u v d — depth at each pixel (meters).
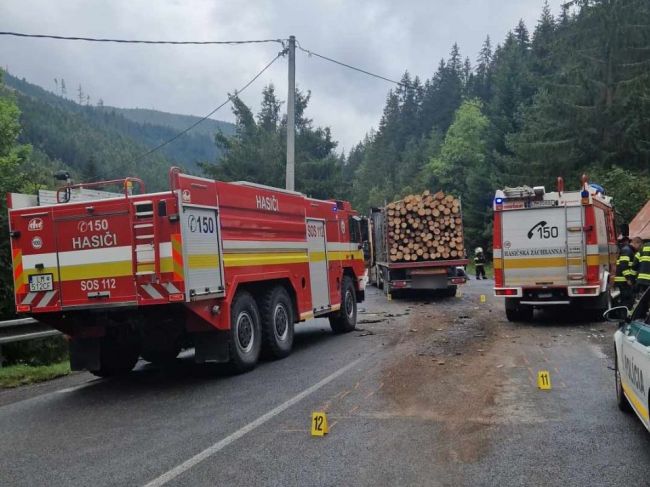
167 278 7.86
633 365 5.55
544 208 13.65
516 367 8.84
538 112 37.16
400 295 21.98
